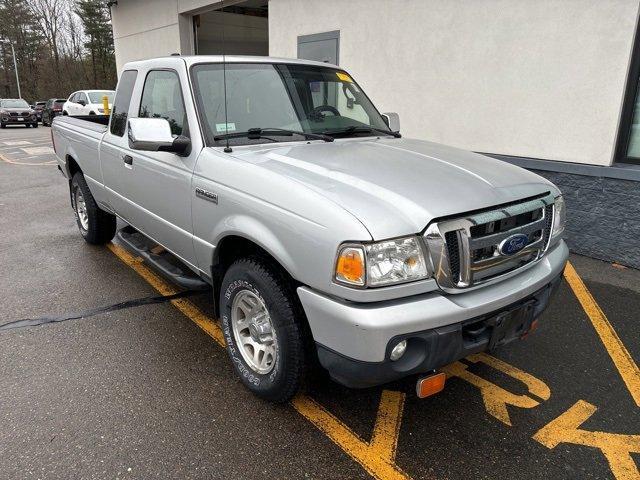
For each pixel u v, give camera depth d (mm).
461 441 2652
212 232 2996
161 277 4781
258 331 2869
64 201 8195
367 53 7406
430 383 2387
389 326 2141
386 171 2697
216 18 12766
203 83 3354
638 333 3818
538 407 2945
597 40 5090
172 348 3506
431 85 6656
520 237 2570
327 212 2271
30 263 5137
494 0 5785
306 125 3559
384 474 2424
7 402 2887
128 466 2436
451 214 2312
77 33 59406
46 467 2418
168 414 2812
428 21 6508
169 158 3377
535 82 5637
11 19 61438
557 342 3684
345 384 2398
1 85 63875
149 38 13602
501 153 6105
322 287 2285
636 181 4992
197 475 2391
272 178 2604
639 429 2762
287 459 2504
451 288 2324
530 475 2430
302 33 8461
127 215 4367
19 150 16266
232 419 2781
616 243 5258
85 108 20938
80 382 3092
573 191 5480
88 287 4527
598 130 5250
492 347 2553
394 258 2188
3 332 3689
